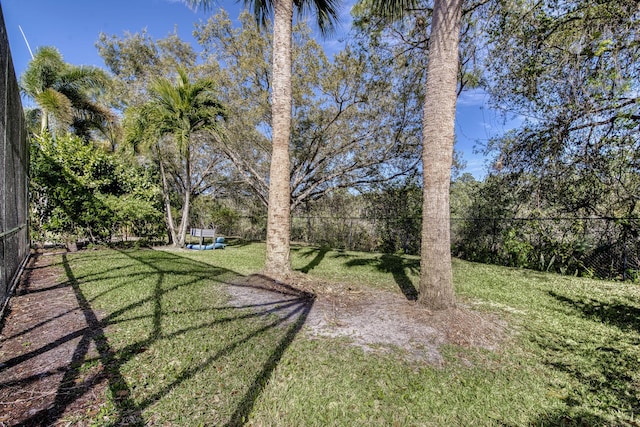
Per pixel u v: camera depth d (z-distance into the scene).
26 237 6.94
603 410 2.28
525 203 5.87
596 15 3.70
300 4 6.68
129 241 10.12
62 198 8.27
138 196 10.05
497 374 2.74
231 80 10.02
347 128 10.09
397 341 3.29
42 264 6.44
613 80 3.54
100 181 9.15
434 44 4.13
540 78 4.81
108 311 3.73
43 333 3.11
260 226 16.41
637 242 7.31
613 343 3.48
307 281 5.61
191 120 10.05
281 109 5.69
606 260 7.82
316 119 9.98
